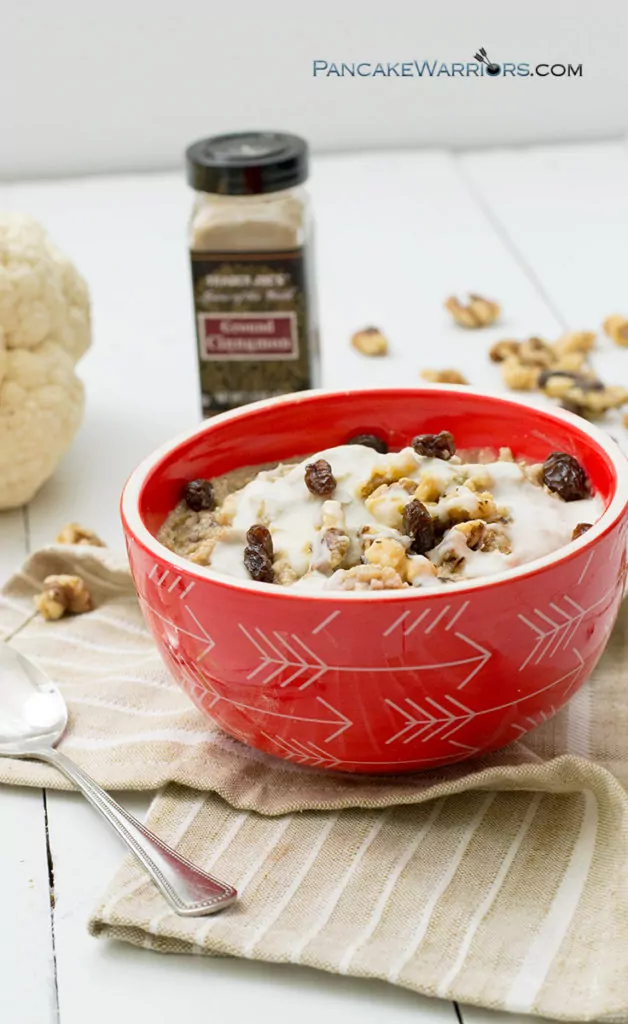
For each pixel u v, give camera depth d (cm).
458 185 115
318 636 61
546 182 115
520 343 91
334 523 64
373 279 102
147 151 124
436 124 123
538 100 122
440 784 63
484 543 64
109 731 68
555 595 61
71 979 60
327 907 61
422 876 62
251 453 70
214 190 80
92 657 72
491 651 61
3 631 73
